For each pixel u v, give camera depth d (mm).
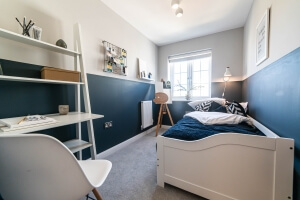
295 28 890
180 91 3586
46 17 1360
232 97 2875
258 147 911
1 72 976
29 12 1237
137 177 1529
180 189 1324
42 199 583
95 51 1893
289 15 970
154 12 2234
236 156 987
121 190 1327
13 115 1146
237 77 2820
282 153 850
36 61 1285
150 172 1628
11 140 482
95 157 1426
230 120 1553
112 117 2205
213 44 3029
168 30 2859
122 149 2324
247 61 2330
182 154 1204
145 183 1426
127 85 2557
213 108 2609
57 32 1455
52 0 1408
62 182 584
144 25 2652
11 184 573
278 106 1123
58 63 1457
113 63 2188
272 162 883
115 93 2266
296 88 871
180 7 2102
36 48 1282
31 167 534
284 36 1039
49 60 1382
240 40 2770
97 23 1914
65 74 1269
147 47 3207
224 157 1028
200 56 3240
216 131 1315
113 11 2188
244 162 964
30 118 997
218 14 2311
